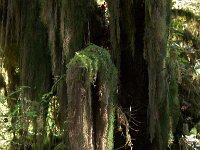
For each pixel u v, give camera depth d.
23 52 5.18
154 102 4.47
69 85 3.69
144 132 4.90
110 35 4.57
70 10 4.39
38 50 5.09
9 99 5.89
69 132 3.72
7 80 6.25
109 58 3.97
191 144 5.53
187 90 5.95
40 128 5.20
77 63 3.66
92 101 3.81
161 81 4.42
